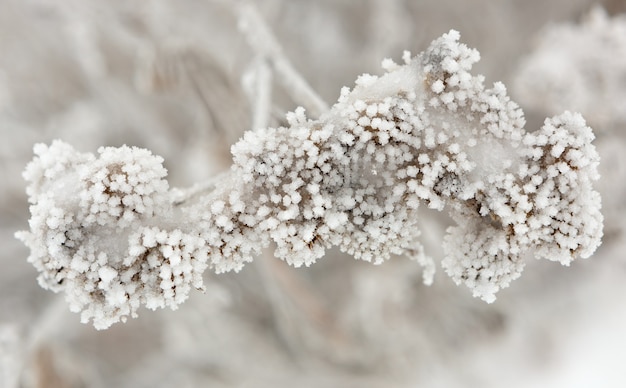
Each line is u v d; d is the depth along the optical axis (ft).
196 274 0.77
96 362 1.91
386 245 0.78
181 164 1.97
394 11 1.83
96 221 0.77
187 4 1.73
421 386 1.94
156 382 2.03
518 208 0.77
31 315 1.78
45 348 1.54
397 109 0.77
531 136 0.77
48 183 0.80
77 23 1.73
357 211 0.77
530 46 1.88
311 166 0.77
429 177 0.77
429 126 0.77
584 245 0.77
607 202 1.38
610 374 1.96
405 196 0.78
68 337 1.77
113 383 1.95
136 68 1.94
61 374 1.65
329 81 2.02
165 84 1.32
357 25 2.07
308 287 1.69
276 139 0.77
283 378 1.97
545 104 1.53
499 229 0.79
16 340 1.32
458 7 1.97
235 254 0.78
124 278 0.76
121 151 0.78
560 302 1.94
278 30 1.89
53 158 0.80
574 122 0.77
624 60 1.42
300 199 0.76
